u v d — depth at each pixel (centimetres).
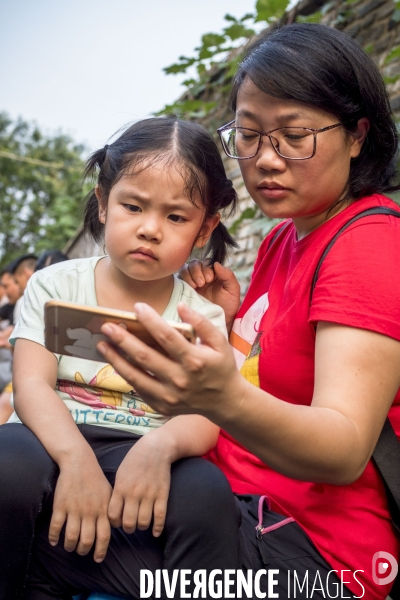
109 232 144
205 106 427
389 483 125
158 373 92
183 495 116
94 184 169
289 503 132
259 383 140
